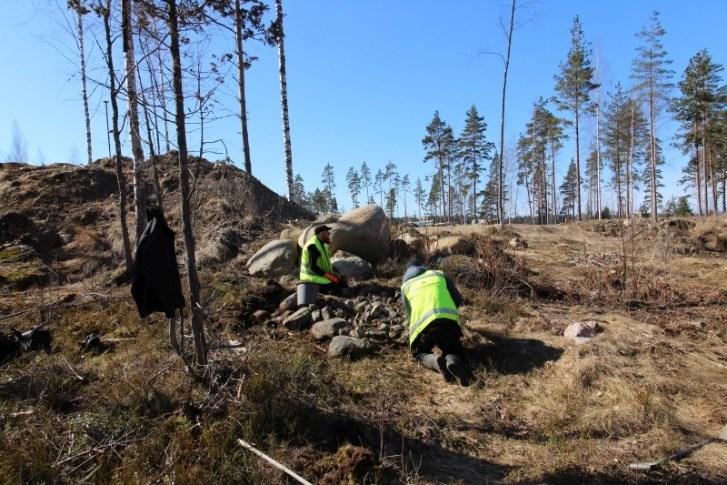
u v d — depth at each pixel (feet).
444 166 152.66
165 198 42.09
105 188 45.47
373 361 18.63
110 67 26.35
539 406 16.17
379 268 28.76
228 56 15.84
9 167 49.98
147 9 15.70
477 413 15.74
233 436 12.92
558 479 12.63
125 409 14.16
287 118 52.75
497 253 30.68
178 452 11.97
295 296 22.90
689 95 117.29
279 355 17.49
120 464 11.91
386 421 14.79
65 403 14.79
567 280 31.81
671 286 29.84
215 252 31.68
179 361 16.22
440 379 17.76
